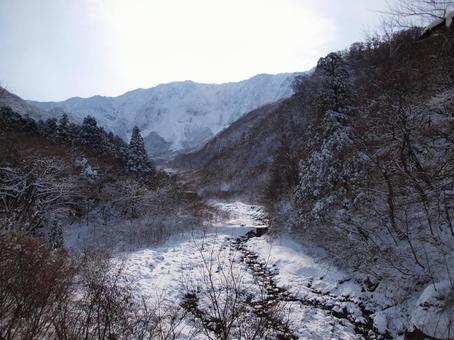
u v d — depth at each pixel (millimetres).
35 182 19109
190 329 6785
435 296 6422
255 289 9922
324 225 12766
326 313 8445
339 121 14000
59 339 4262
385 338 7262
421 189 8867
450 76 10125
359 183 11688
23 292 4629
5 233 7031
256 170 44219
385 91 10594
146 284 9492
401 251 9359
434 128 9531
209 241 16484
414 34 10891
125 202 27125
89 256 9484
